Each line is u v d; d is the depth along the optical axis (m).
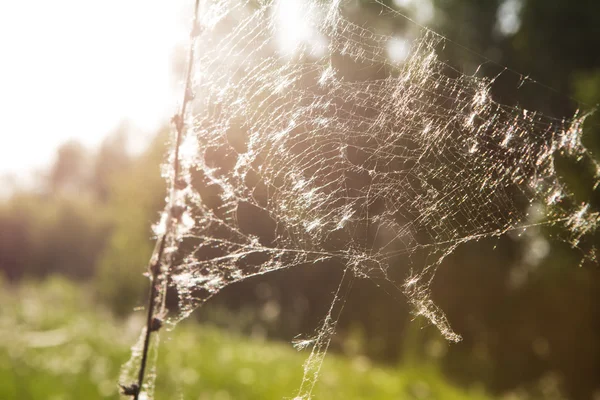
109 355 5.57
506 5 13.23
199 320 9.79
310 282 11.88
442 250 1.89
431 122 1.86
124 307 13.73
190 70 1.29
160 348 5.38
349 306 10.99
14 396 3.94
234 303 12.83
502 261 11.37
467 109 1.91
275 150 1.75
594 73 9.38
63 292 14.27
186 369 4.80
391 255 1.87
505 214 1.99
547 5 11.93
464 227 1.91
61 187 53.72
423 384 5.45
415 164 1.84
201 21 1.38
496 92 2.02
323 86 1.77
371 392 4.84
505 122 2.01
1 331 6.48
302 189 1.79
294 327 10.63
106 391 4.23
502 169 1.99
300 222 1.81
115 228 22.17
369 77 1.81
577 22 11.78
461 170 1.90
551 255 10.49
